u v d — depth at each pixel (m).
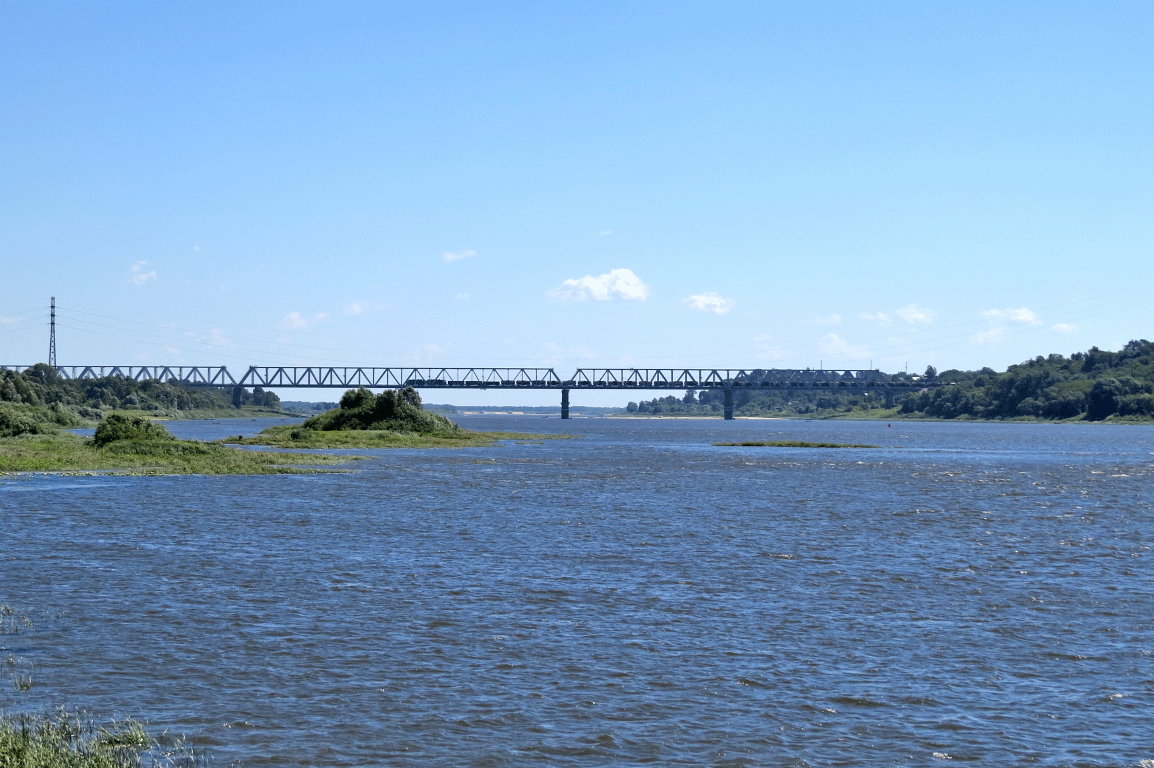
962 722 24.75
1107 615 36.06
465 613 35.28
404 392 185.75
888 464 132.38
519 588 39.97
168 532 54.84
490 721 24.38
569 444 187.38
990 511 72.62
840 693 26.73
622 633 32.66
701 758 22.39
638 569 44.84
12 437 126.88
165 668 28.11
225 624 33.12
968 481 103.38
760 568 45.47
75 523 57.91
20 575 41.38
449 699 25.88
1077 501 82.00
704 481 99.69
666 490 88.31
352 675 27.72
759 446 183.88
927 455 158.50
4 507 65.50
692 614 35.53
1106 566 47.03
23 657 28.98
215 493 77.31
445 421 186.38
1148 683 27.88
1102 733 24.12
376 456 130.88
